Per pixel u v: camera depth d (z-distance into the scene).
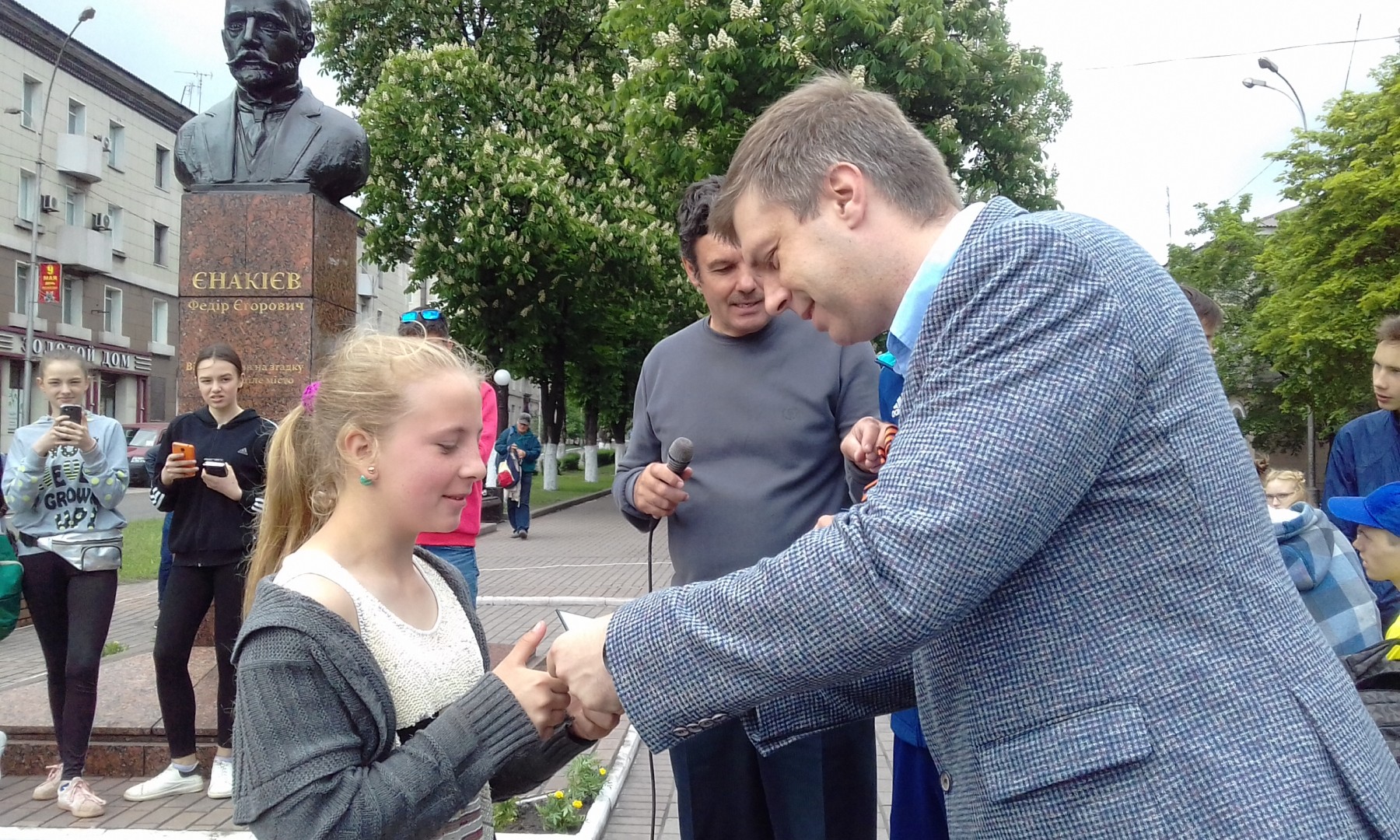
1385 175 15.78
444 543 3.96
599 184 18.33
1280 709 1.24
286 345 5.97
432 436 1.56
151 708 4.53
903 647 1.24
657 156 13.37
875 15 12.64
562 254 17.39
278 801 1.33
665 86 13.16
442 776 1.38
